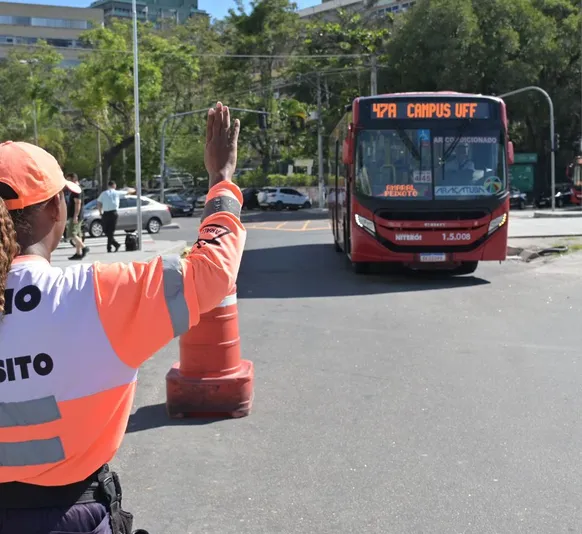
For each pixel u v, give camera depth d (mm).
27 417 1775
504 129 13336
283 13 58000
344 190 15891
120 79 41344
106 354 1800
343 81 53344
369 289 13008
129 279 1824
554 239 19656
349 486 4633
